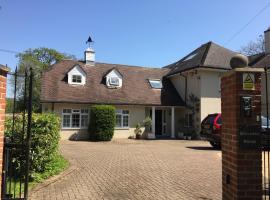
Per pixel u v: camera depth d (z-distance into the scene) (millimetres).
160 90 28047
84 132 24125
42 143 8312
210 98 25125
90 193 7051
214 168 10422
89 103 24172
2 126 4621
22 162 7652
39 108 26344
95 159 12516
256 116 4586
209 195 6836
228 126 4965
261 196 4504
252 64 25844
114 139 23844
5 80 4680
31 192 6980
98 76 26984
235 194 4574
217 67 24781
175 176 9047
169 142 21625
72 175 9109
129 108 25797
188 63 27531
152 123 25891
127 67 29406
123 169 10203
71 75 25172
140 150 16062
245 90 4621
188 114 26516
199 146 18594
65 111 23750
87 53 27859
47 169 9008
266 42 26359
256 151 4543
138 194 6980
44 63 47969
